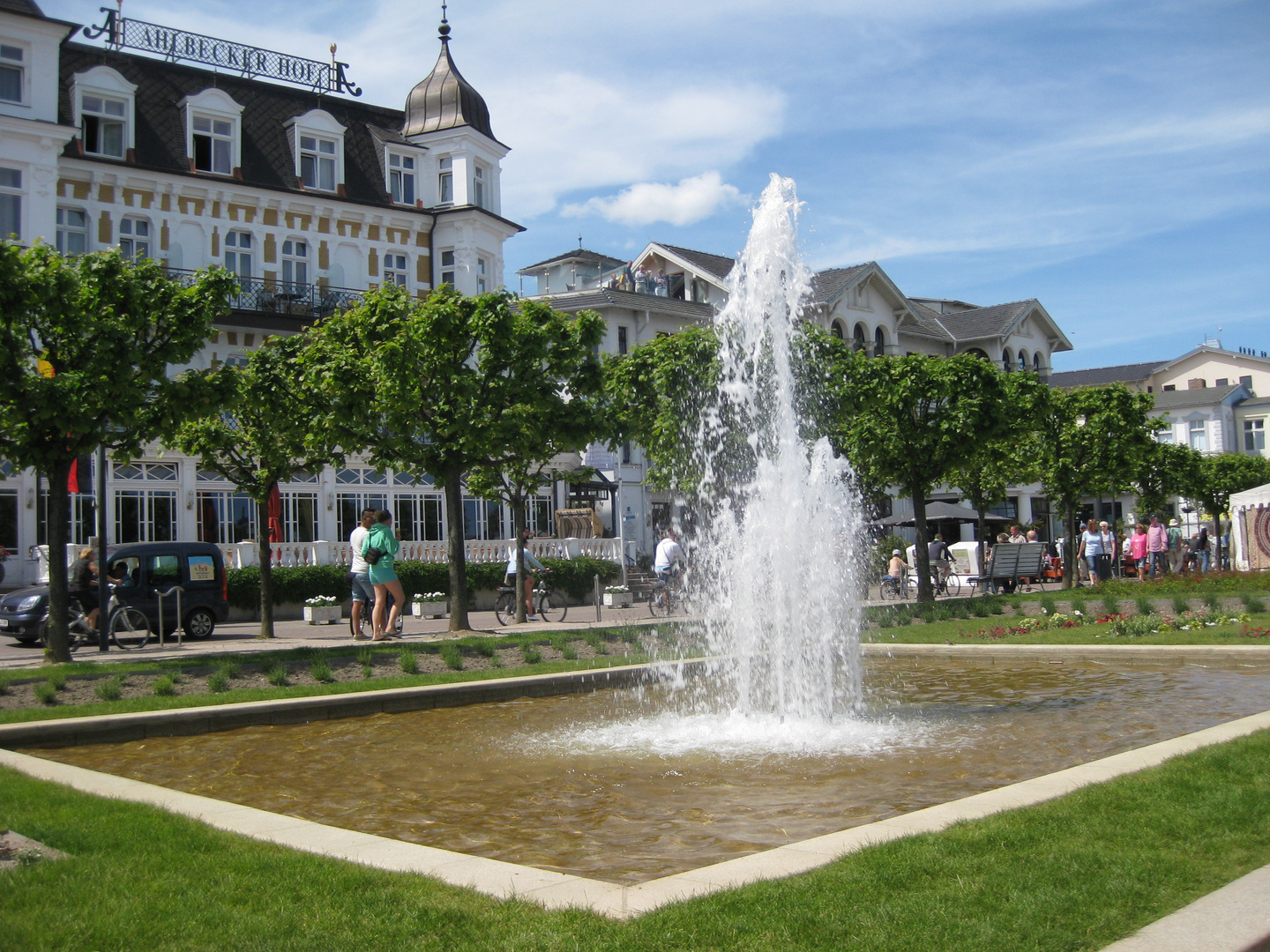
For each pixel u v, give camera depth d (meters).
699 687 12.96
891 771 7.55
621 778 7.59
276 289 34.41
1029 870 4.43
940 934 3.76
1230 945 3.61
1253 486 54.84
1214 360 82.69
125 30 34.62
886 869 4.46
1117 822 5.16
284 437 19.12
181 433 19.03
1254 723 7.71
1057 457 31.02
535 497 38.84
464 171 39.31
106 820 5.77
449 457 18.39
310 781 7.66
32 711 9.83
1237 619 16.45
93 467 28.14
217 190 33.59
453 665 13.40
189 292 14.53
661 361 26.95
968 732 9.04
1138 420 30.95
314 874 4.72
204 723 9.82
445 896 4.41
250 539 31.09
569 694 12.41
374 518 17.98
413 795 7.15
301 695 10.84
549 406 18.17
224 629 23.39
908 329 55.47
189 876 4.71
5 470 27.19
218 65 36.41
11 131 28.67
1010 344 59.41
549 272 53.47
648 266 49.44
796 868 4.62
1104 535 36.41
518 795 7.11
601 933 3.88
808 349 24.42
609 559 35.78
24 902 4.39
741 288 13.80
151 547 20.36
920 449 24.56
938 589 31.50
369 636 19.61
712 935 3.82
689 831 6.00
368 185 37.66
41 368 15.32
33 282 13.27
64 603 14.23
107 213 31.64
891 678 12.97
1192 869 4.44
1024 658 14.34
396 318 17.98
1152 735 8.50
